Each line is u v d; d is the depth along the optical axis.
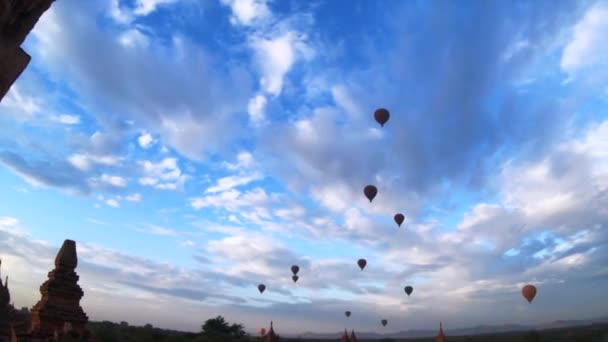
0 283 46.97
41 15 6.70
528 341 126.62
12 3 6.23
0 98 6.37
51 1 6.76
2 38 6.27
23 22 6.49
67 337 28.84
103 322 124.94
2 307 45.84
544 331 151.25
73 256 33.84
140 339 93.94
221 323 119.69
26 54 6.54
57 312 31.33
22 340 29.38
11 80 6.43
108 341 86.19
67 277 32.84
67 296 32.41
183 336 108.19
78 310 32.56
